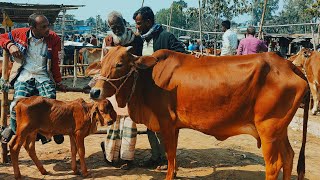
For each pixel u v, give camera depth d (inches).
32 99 189.3
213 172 213.2
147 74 182.9
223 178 204.8
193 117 173.0
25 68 209.5
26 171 205.0
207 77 168.1
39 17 203.2
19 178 190.9
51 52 212.8
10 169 208.2
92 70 186.5
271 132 160.4
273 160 163.2
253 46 374.6
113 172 207.5
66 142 260.7
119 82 174.2
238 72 163.5
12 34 207.8
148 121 188.1
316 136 310.5
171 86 175.6
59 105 192.5
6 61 216.1
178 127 183.3
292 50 983.0
